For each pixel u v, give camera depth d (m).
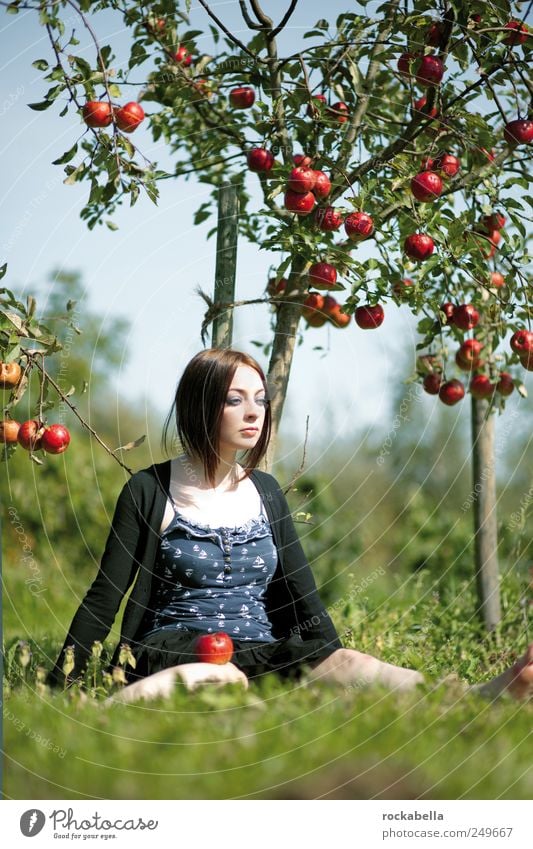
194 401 3.79
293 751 2.71
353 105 4.66
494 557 5.51
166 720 2.89
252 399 3.81
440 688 3.25
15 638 4.87
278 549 3.90
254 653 3.56
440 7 4.11
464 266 4.30
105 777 2.66
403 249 4.54
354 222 4.02
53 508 8.21
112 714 2.99
